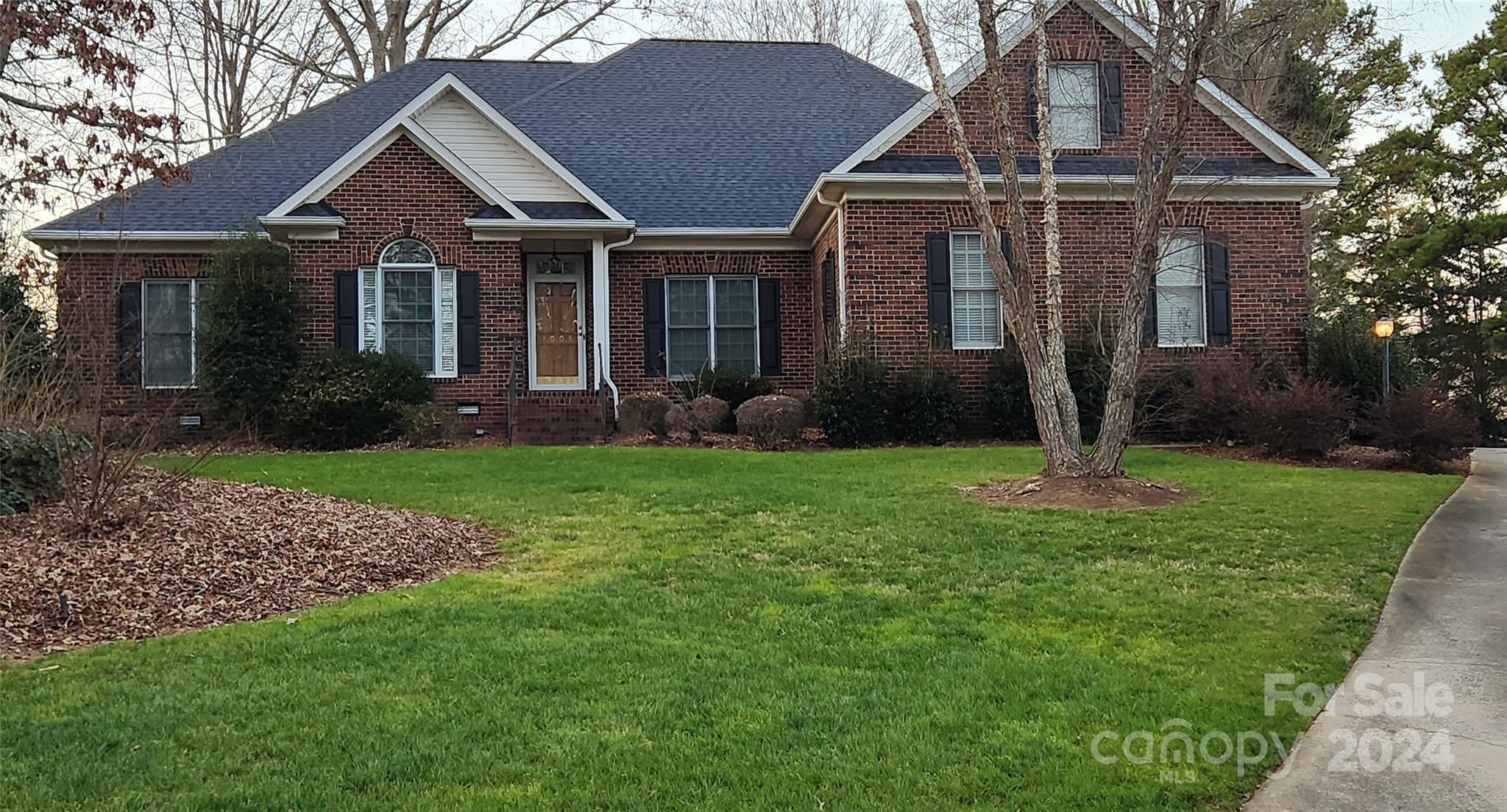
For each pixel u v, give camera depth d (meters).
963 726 4.67
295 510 9.27
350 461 13.50
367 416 15.98
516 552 8.45
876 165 16.77
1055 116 17.33
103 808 3.85
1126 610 6.52
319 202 17.36
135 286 18.25
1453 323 34.97
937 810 3.87
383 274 17.53
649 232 18.89
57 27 10.99
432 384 17.33
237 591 7.07
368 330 17.45
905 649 5.78
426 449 15.48
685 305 19.66
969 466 12.84
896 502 10.27
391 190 17.52
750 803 3.92
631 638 6.00
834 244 17.78
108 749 4.43
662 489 11.10
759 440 15.82
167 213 18.58
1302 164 17.39
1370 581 7.26
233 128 26.20
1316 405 14.20
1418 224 35.34
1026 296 11.27
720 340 19.72
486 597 6.95
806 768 4.21
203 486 10.00
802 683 5.22
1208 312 17.23
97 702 4.99
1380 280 36.53
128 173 11.77
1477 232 33.12
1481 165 34.19
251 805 3.88
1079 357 16.12
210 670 5.44
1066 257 17.16
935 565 7.73
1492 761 4.42
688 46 24.47
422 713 4.79
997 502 10.27
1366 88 33.34
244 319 16.38
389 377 16.42
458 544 8.81
